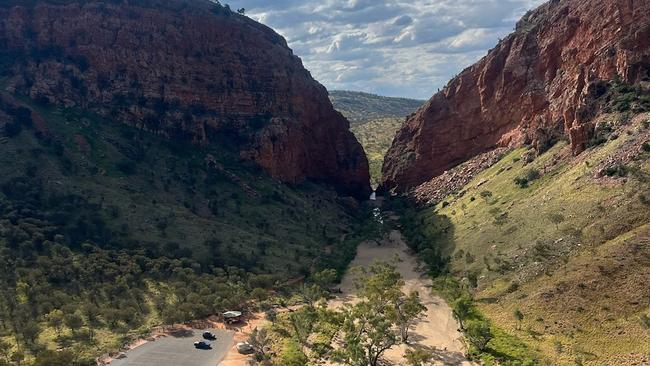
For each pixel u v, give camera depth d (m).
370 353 75.19
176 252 117.06
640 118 112.81
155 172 153.75
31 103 157.50
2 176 123.62
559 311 79.19
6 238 103.75
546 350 72.25
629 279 77.44
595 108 130.00
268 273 117.31
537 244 95.62
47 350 71.56
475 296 96.12
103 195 130.88
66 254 104.75
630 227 86.69
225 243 127.88
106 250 110.44
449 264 116.00
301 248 139.00
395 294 90.19
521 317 81.06
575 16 160.62
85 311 88.12
